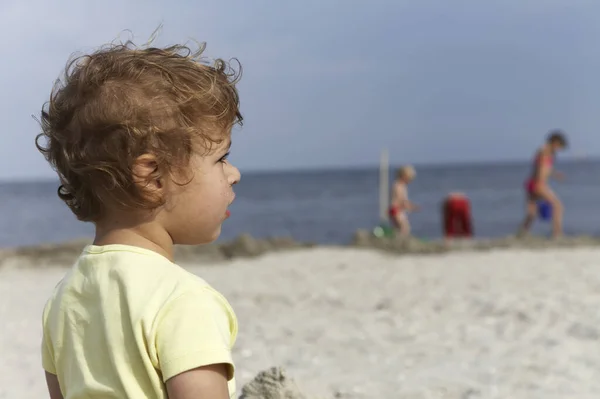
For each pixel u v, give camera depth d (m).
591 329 4.80
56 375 1.80
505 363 4.07
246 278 7.62
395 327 5.15
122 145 1.56
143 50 1.70
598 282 6.83
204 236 1.70
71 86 1.64
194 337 1.52
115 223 1.68
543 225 21.38
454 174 117.81
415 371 3.94
